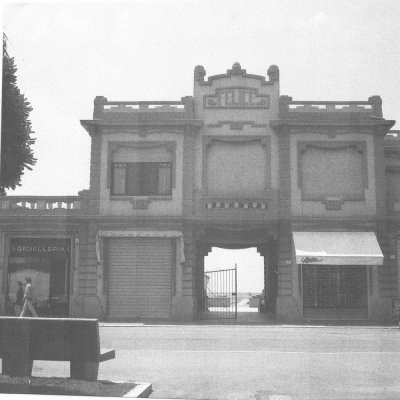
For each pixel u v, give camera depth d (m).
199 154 25.23
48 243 24.70
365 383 8.98
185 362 11.06
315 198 24.53
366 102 24.89
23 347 8.05
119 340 15.28
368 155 24.75
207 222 24.72
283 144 24.83
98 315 24.11
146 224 24.50
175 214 24.62
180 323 22.20
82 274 24.44
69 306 24.31
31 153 21.73
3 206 24.92
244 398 7.95
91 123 24.88
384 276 23.89
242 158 25.23
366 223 24.17
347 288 23.98
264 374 9.73
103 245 24.66
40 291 24.39
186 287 24.16
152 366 10.56
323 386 8.74
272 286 25.80
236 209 24.73
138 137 25.12
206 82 25.55
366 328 20.38
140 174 25.08
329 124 24.72
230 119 25.36
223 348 13.41
